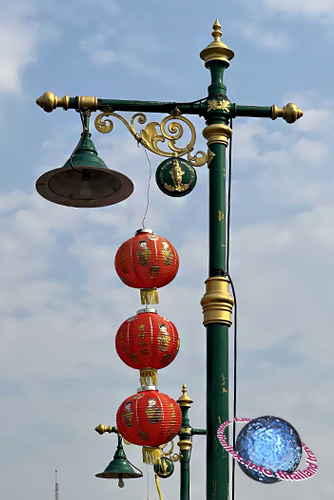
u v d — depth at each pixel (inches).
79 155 339.3
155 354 331.6
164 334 331.9
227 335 304.3
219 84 330.3
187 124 327.0
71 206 366.0
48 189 358.0
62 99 330.0
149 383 334.0
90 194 348.2
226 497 288.8
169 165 323.9
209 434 294.2
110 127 328.8
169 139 326.0
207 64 334.0
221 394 297.0
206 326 305.6
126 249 338.3
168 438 325.4
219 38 335.6
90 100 329.1
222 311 304.5
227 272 312.8
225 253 315.0
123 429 326.3
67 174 357.7
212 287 308.2
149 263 334.3
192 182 325.7
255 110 330.6
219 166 321.7
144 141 325.7
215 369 299.4
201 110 328.2
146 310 336.8
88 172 344.8
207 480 291.3
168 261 337.1
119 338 335.6
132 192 357.1
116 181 356.2
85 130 340.5
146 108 328.5
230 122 334.0
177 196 329.7
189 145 325.4
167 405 325.1
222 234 315.6
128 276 339.0
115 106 328.5
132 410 323.6
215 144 323.6
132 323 334.0
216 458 291.1
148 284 339.0
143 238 339.0
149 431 321.7
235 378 305.6
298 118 335.0
